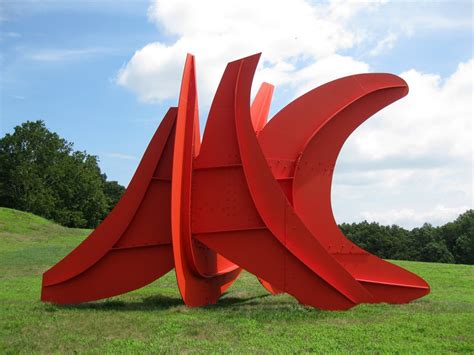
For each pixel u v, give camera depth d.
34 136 60.78
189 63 11.47
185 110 11.23
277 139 13.16
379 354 7.22
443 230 54.41
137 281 11.77
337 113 13.34
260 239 11.18
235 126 11.44
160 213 11.93
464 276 20.44
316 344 7.73
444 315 10.32
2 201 61.41
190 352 7.30
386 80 13.52
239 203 11.31
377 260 13.21
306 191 13.24
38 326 9.11
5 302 11.81
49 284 11.91
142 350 7.38
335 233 13.34
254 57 11.40
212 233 11.33
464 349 7.57
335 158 13.52
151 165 11.95
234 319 9.70
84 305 11.71
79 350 7.41
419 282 12.98
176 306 11.68
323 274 10.98
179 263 10.99
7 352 7.29
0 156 60.31
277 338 8.14
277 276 11.06
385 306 11.28
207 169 11.50
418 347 7.62
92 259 11.73
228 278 15.19
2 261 22.47
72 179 63.22
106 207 67.31
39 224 38.78
